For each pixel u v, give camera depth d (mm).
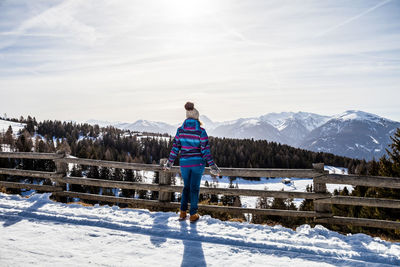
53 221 4281
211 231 3961
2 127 162875
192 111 4348
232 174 5105
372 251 3396
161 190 5648
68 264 2861
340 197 4699
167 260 3062
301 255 3275
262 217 7699
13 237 3549
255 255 3254
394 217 10367
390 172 12141
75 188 43875
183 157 4293
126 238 3676
